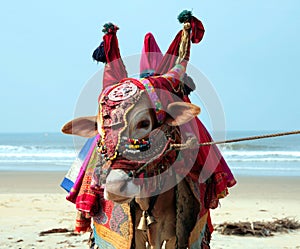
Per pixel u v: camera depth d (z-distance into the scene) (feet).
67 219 33.37
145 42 17.72
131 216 15.16
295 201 41.45
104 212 15.72
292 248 26.27
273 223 31.07
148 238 15.67
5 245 26.86
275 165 78.48
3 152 124.16
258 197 43.86
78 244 27.14
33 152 123.44
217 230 30.01
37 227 31.07
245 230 29.37
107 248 15.62
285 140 144.56
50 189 50.70
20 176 65.05
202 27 17.16
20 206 38.37
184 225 15.70
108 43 17.35
